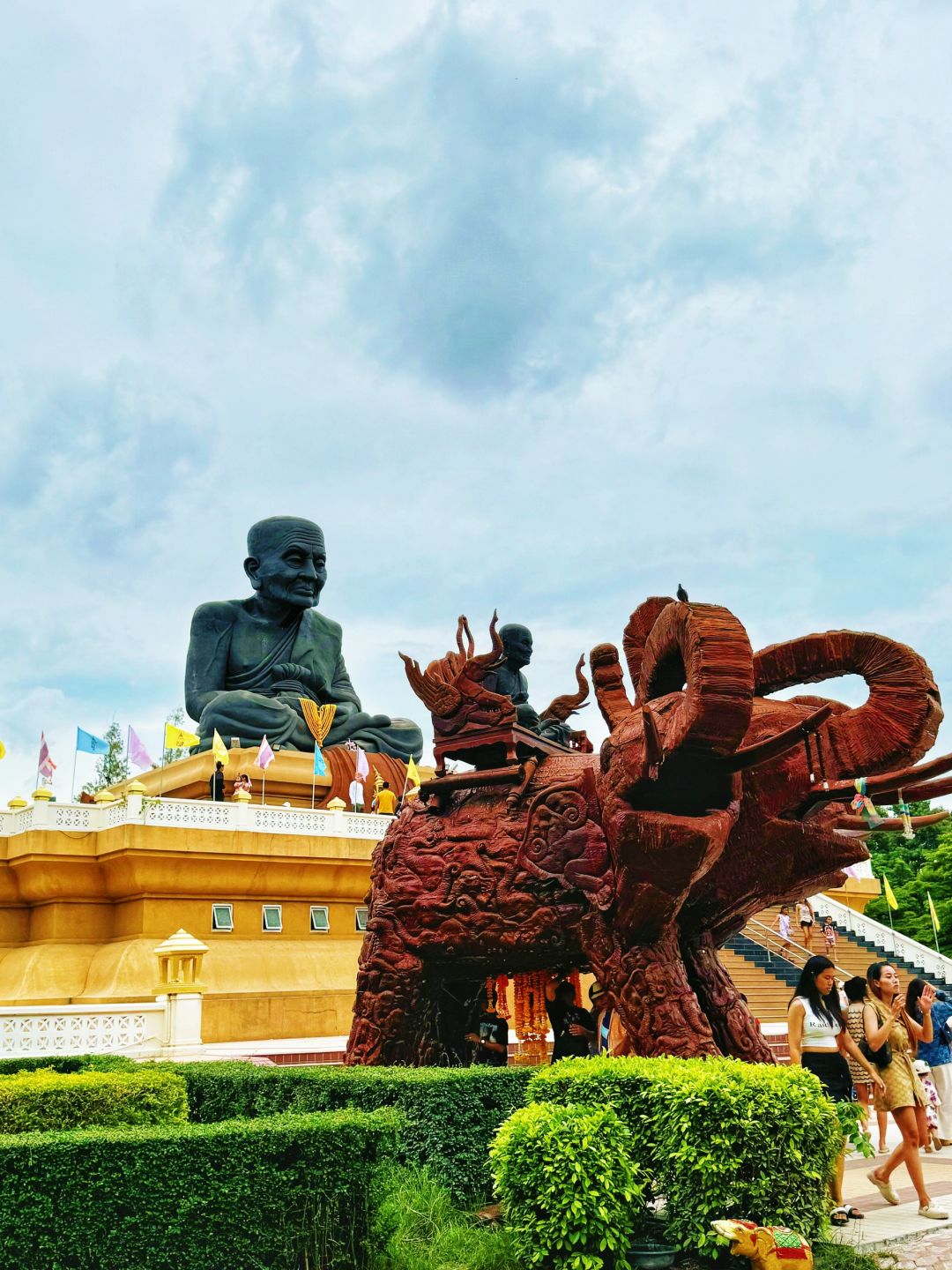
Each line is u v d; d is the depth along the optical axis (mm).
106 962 25297
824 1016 10539
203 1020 24266
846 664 9938
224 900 27078
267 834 27219
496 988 12883
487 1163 9523
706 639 8719
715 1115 8000
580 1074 8695
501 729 11211
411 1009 11406
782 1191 8023
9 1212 7031
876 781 9148
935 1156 13555
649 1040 9570
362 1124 8148
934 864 44812
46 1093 10250
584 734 12836
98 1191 7273
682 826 9039
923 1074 15234
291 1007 25469
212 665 36969
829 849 9883
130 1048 18500
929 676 9570
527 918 10523
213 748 31641
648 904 9500
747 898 10102
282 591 37812
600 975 10047
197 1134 7645
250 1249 7617
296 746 35156
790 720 9953
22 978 25031
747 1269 7793
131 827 25609
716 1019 10281
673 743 8883
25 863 26375
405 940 11430
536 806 10641
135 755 30000
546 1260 7848
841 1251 8211
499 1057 12320
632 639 11375
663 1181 8156
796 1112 8164
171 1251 7383
